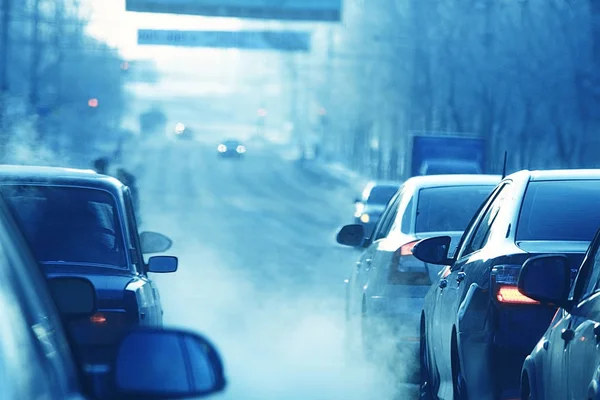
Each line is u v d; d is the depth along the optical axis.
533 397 14.45
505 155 21.39
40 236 18.25
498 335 15.51
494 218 17.77
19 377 6.09
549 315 15.38
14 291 6.75
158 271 21.95
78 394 7.21
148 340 7.70
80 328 16.39
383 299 23.34
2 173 18.81
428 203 24.30
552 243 16.12
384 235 26.53
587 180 17.36
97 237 18.33
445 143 95.56
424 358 21.69
